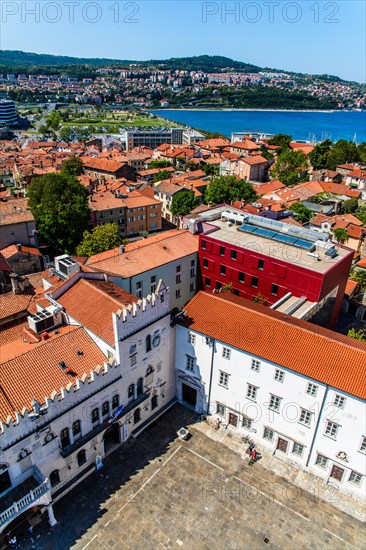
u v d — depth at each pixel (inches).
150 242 3125.0
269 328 1894.7
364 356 1683.1
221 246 2933.1
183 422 2148.1
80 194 4690.0
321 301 2507.4
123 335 1775.3
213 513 1691.7
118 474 1843.0
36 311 2263.8
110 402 1844.2
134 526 1631.4
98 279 2349.9
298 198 6102.4
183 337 2092.8
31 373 1665.8
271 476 1855.3
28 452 1520.7
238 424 2068.2
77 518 1651.1
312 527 1652.3
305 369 1699.1
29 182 6786.4
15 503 1434.5
